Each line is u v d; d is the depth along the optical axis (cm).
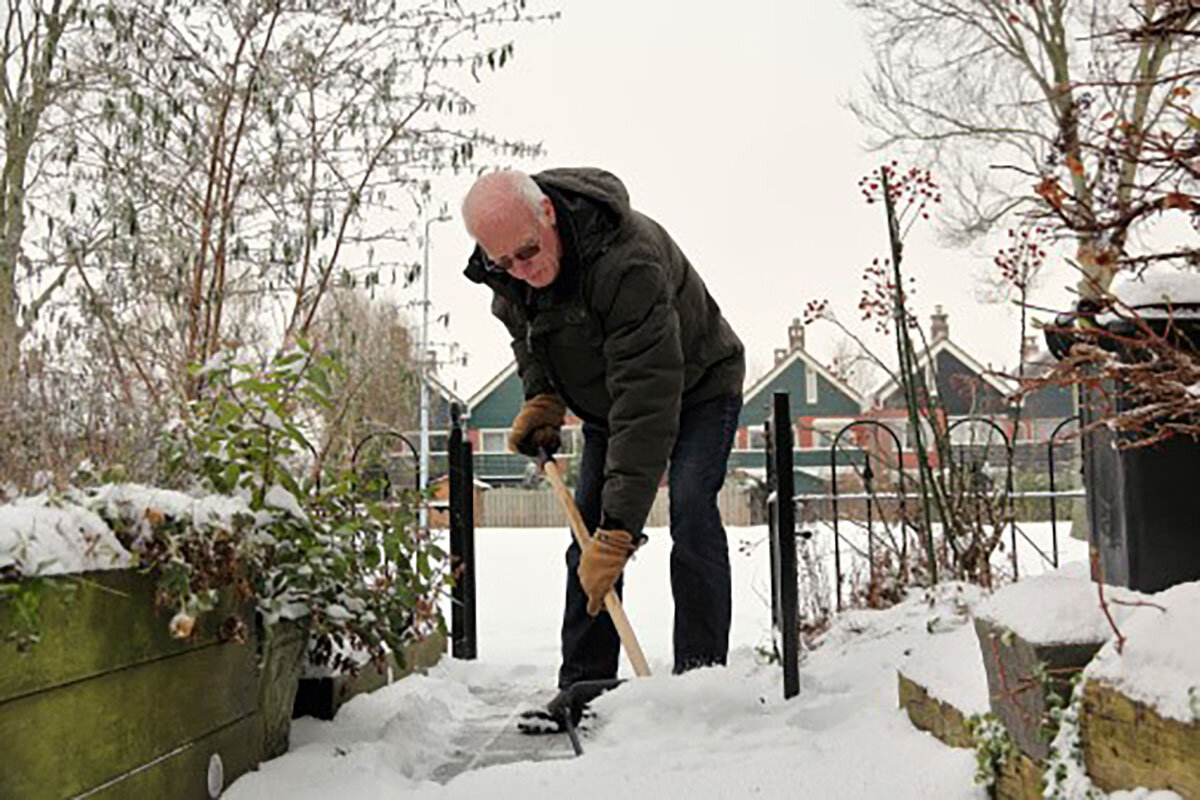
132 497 218
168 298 442
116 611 207
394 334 578
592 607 330
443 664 463
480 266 345
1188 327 258
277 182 466
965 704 231
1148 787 166
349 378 452
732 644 534
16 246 495
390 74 478
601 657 372
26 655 177
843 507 851
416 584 316
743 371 377
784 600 321
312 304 480
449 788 262
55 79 514
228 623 249
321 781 263
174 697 229
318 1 467
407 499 326
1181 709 157
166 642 226
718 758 267
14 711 175
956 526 439
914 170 464
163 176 466
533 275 320
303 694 326
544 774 267
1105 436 294
